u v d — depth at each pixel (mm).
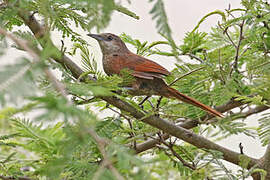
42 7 3178
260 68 8352
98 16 2684
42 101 2521
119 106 6512
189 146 9188
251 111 8664
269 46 8922
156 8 2494
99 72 5602
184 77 8516
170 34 2479
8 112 6121
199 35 9203
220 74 8383
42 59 2648
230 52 8930
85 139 3260
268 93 7684
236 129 7805
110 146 3350
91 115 3010
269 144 8234
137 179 3049
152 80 8742
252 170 6973
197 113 8602
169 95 8648
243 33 9273
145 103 9492
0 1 4238
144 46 9445
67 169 4477
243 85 8578
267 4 8336
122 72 5672
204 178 7254
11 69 2432
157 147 8352
